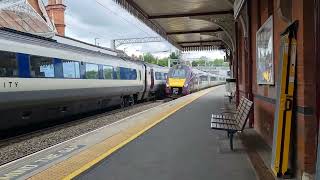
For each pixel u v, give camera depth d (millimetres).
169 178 6566
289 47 5922
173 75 39031
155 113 17547
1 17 32688
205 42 35250
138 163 7680
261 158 7762
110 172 7039
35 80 14867
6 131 15453
